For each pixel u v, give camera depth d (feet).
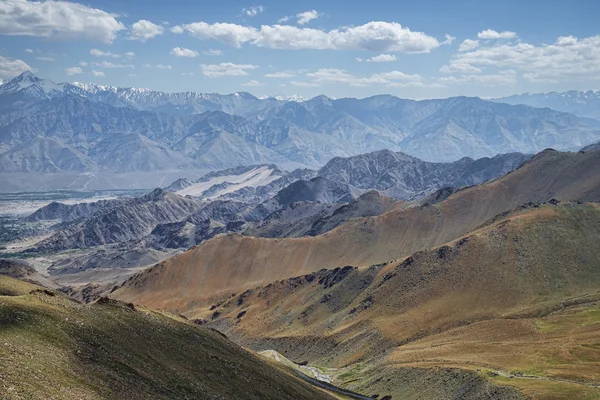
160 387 264.72
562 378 502.38
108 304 344.49
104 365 255.91
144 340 313.32
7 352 223.51
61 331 269.64
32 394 194.29
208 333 407.44
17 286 416.87
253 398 319.47
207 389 293.02
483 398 482.28
